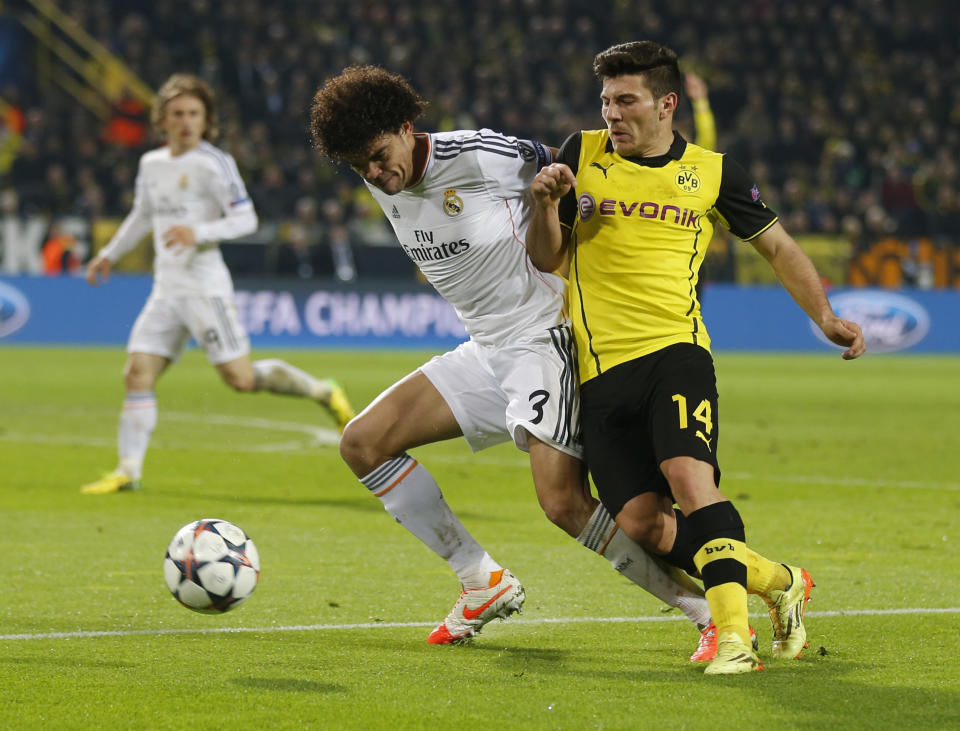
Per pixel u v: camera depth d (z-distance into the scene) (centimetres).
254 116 9569
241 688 1273
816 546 2209
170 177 2848
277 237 8469
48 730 1123
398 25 10462
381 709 1195
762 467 3338
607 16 10969
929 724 1143
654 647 1491
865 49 11212
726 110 10462
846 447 3812
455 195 1486
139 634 1534
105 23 10019
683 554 1426
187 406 4959
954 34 11469
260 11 10419
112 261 2962
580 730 1126
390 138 1406
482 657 1431
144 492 2822
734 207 1461
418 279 8619
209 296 2859
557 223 1427
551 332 1496
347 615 1664
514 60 10375
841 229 9344
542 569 1997
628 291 1429
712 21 11100
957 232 9506
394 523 2439
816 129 10375
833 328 1443
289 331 8331
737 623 1328
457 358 1576
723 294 9025
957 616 1655
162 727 1133
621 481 1412
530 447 1493
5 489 2822
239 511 2569
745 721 1152
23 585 1828
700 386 1385
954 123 10812
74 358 7181
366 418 1551
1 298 8012
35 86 9744
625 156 1458
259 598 1764
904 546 2208
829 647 1474
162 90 2877
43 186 8512
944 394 5862
